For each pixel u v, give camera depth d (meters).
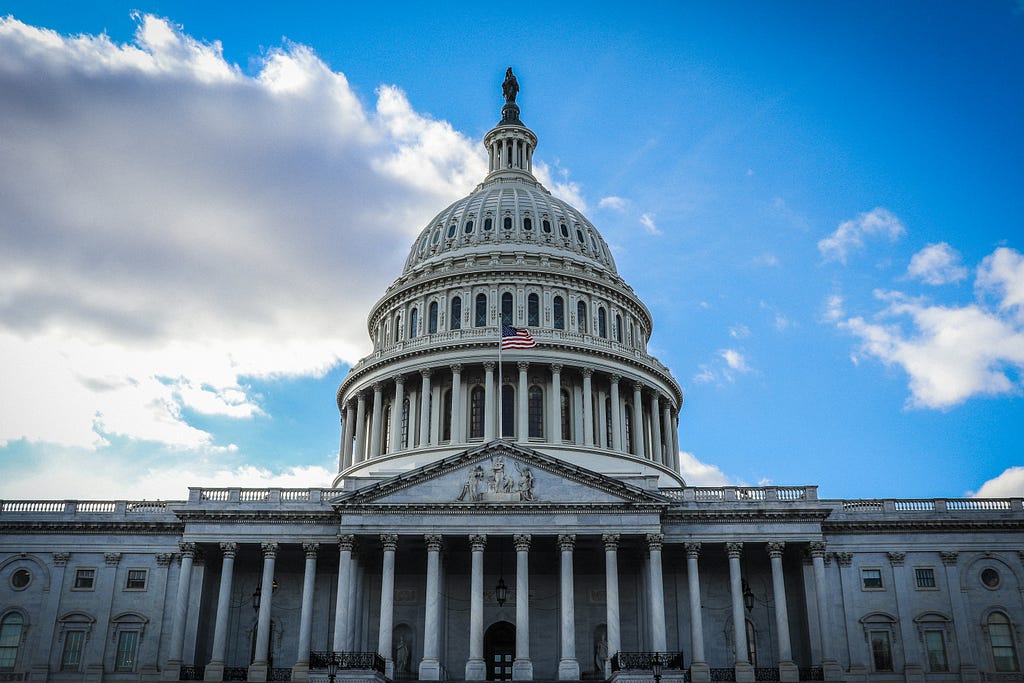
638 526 70.94
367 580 76.88
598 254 112.38
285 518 74.56
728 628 75.38
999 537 75.88
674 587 76.06
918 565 75.50
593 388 99.06
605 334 105.50
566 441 95.06
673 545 74.44
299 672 69.50
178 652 71.31
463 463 73.00
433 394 97.62
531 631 76.00
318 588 77.00
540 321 101.94
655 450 100.38
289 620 76.56
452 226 113.00
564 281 104.12
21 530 77.69
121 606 75.81
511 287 103.25
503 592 71.50
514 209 111.94
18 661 74.69
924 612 74.12
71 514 78.25
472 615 69.06
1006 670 73.00
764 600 75.81
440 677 69.12
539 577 77.50
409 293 106.56
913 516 76.38
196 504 75.75
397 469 90.88
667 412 105.25
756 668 71.69
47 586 76.50
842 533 76.25
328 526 74.62
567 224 112.81
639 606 74.75
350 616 70.06
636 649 73.94
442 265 106.81
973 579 75.06
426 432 95.25
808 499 75.12
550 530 71.06
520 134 126.69
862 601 74.62
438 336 99.50
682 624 74.94
